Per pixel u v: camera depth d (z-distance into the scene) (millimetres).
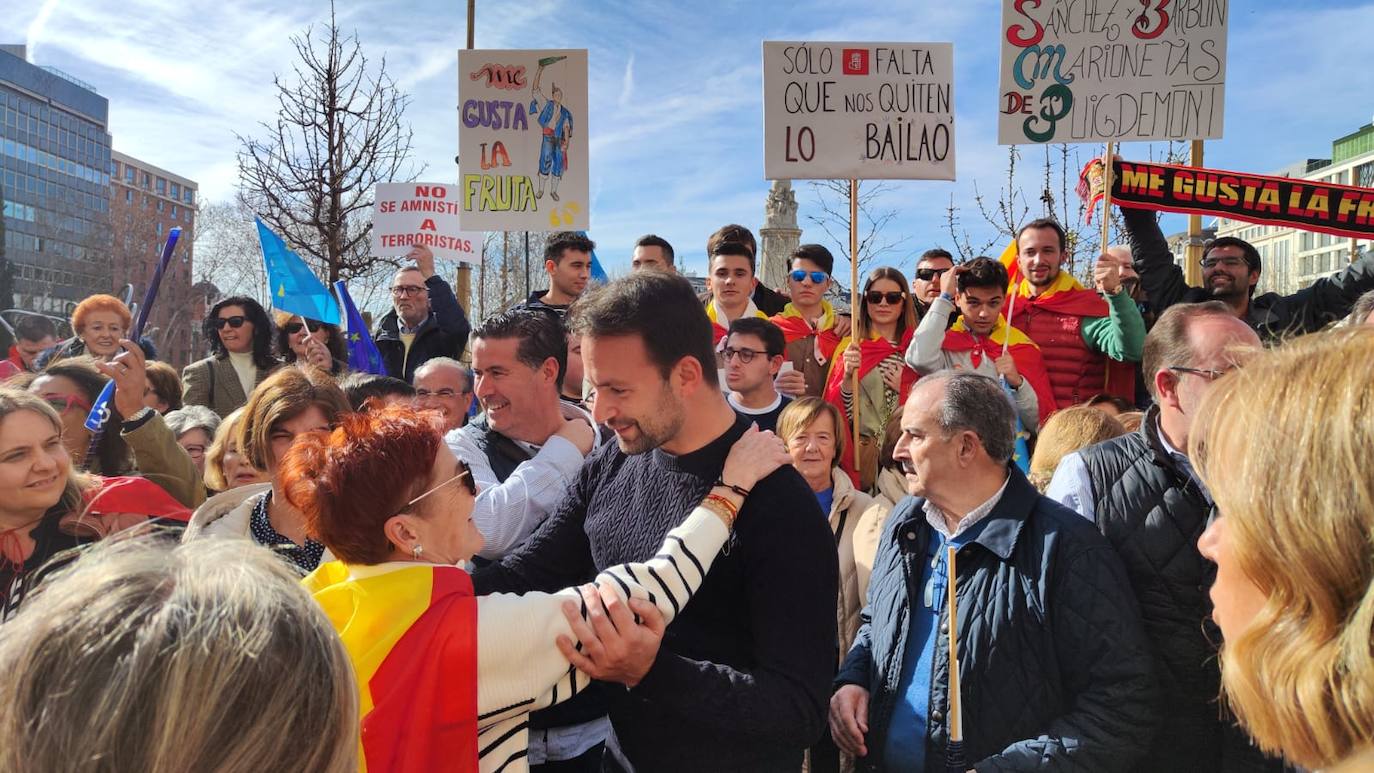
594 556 2055
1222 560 925
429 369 3795
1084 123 4895
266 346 5816
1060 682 2223
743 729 1639
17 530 2256
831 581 1798
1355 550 751
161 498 2490
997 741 2209
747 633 1818
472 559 2631
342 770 914
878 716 2434
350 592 1563
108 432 3041
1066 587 2203
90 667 804
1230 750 2221
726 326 5352
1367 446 759
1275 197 5285
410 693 1438
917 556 2512
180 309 38188
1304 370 837
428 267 6441
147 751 782
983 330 4781
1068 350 5012
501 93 5836
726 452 1850
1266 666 797
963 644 2271
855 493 3488
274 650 860
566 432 2943
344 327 5863
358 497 1566
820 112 4762
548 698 1601
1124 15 4848
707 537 1705
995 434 2330
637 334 1757
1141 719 2104
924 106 4766
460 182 5855
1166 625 2285
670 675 1622
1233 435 864
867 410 4938
